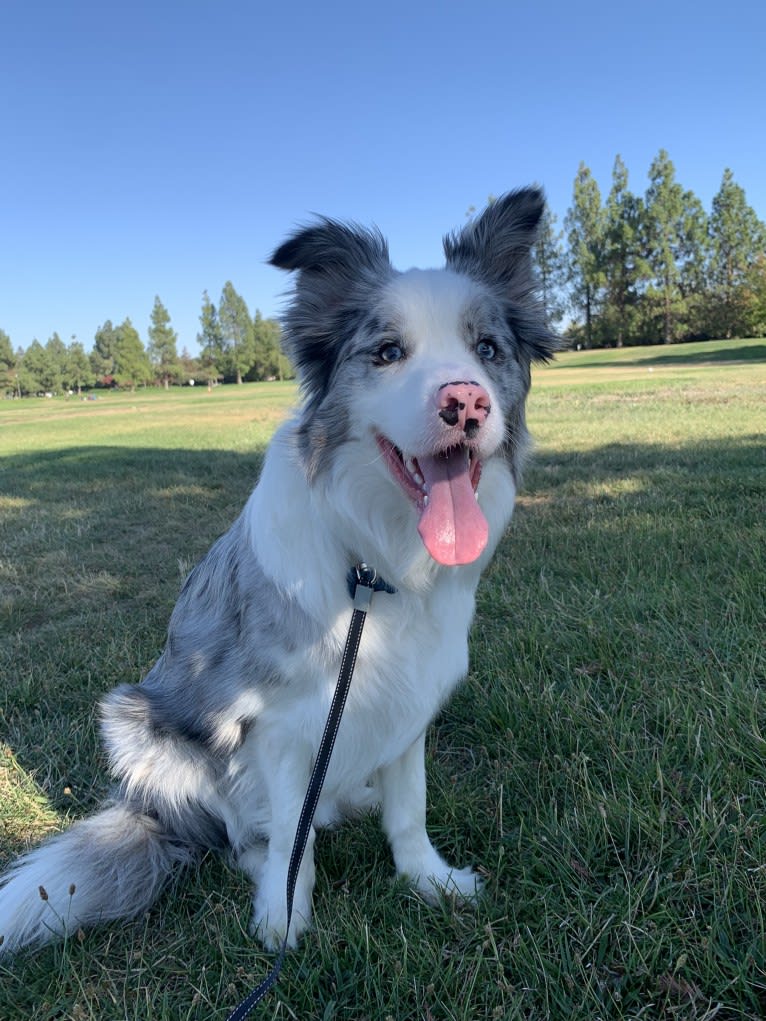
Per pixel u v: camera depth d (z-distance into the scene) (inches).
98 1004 17.7
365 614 19.7
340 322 22.2
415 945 18.4
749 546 42.3
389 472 19.8
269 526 20.6
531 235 24.8
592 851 20.8
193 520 64.8
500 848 21.0
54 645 37.8
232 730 20.8
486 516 21.8
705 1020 16.0
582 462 79.9
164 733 22.7
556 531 50.4
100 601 44.6
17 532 63.0
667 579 38.6
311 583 19.6
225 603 21.9
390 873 22.1
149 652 36.1
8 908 19.9
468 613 22.1
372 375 20.4
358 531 19.8
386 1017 16.6
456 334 21.0
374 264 23.5
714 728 25.0
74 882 20.4
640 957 17.4
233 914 20.2
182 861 22.5
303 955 18.8
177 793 22.7
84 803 25.5
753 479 61.6
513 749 26.0
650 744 25.6
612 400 165.5
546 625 34.8
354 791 24.6
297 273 22.8
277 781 20.4
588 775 24.0
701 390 178.9
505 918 19.3
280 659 19.8
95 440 153.4
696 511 53.1
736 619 33.2
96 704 31.0
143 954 19.1
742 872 19.3
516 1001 16.5
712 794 22.3
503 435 20.1
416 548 20.1
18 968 19.1
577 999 16.9
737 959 17.2
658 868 19.9
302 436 21.2
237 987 18.1
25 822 24.6
